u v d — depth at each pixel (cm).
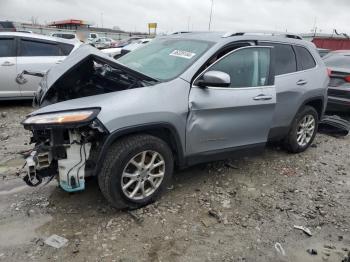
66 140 323
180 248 313
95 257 295
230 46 418
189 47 420
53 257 293
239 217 368
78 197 386
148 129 351
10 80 762
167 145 367
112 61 346
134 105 334
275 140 521
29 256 293
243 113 417
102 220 346
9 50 766
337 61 841
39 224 336
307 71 532
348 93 764
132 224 342
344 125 706
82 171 325
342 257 316
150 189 370
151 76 385
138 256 299
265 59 445
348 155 587
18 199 378
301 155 565
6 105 808
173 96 361
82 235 322
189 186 427
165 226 343
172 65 398
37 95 400
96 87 390
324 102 575
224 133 408
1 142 553
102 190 339
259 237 337
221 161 507
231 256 308
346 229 361
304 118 547
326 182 471
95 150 330
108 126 318
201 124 384
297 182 464
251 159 529
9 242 309
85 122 306
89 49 358
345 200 422
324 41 2603
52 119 306
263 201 405
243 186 439
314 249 324
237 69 417
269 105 439
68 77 357
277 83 480
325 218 379
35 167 323
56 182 416
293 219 372
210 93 385
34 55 786
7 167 457
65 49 819
